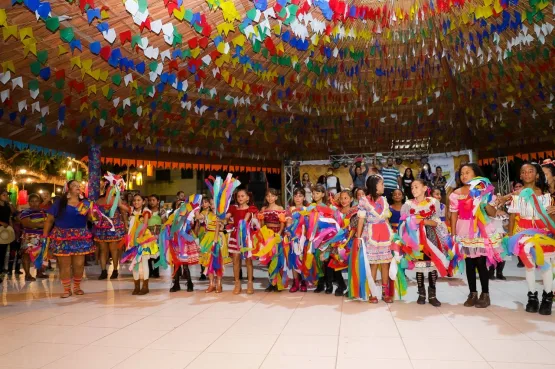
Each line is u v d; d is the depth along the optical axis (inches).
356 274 178.7
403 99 366.9
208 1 214.7
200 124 362.9
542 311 150.6
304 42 278.7
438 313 156.3
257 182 464.1
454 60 317.1
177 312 165.8
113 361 110.4
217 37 244.8
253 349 118.5
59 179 543.5
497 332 130.3
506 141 401.7
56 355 115.7
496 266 231.8
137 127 320.2
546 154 403.5
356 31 285.9
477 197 163.8
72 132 315.6
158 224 255.3
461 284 218.8
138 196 210.5
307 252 198.7
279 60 292.4
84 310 172.1
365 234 180.9
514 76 316.5
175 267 211.9
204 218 219.5
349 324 143.1
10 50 206.4
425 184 173.0
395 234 177.0
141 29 207.8
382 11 271.7
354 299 185.5
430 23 283.3
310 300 185.3
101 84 266.5
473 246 163.0
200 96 319.6
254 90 325.1
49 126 291.0
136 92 281.9
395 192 224.5
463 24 274.5
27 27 187.5
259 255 196.2
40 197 276.5
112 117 309.3
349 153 450.9
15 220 294.8
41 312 169.2
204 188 973.2
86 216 213.5
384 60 322.7
